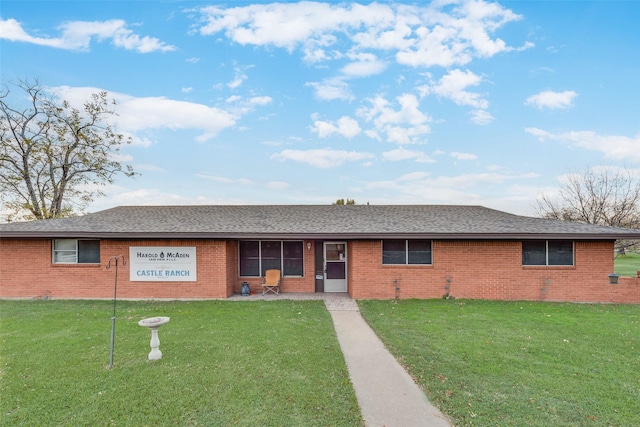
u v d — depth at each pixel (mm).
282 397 4520
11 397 4477
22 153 21000
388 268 12172
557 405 4293
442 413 4145
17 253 12414
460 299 11906
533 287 11930
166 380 5016
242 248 13398
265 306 10664
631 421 3930
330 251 13602
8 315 9359
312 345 6730
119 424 3859
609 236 11242
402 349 6512
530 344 6797
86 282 12336
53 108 21141
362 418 4027
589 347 6621
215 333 7520
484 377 5191
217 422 3902
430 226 12477
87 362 5734
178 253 12297
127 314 9508
